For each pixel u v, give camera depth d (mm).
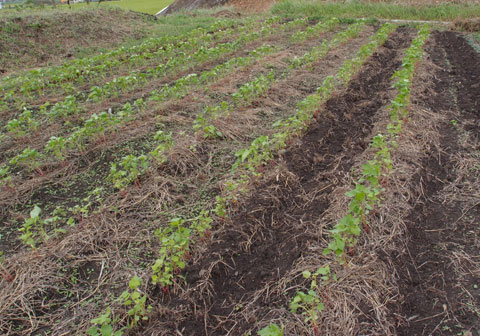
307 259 3713
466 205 4359
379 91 7902
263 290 3471
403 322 3076
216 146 6105
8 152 6539
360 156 5348
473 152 5395
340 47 11734
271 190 4766
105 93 8539
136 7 30594
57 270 3945
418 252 3773
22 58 12766
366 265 3516
